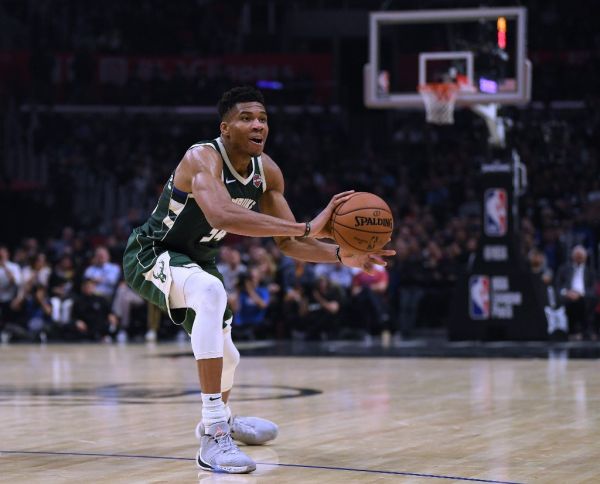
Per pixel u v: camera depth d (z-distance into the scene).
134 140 22.45
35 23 24.88
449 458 4.27
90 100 22.86
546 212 17.03
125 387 7.71
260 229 4.15
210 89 22.95
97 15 25.12
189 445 4.69
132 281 4.62
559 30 23.34
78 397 6.97
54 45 24.73
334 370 9.20
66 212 20.48
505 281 12.93
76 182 21.30
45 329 15.08
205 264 4.73
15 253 18.22
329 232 4.35
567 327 14.06
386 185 20.70
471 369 9.18
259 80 23.00
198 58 23.09
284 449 4.54
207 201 4.20
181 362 10.48
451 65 12.85
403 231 16.19
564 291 14.04
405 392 7.12
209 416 4.15
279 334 14.92
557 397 6.72
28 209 19.86
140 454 4.43
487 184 12.91
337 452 4.45
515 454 4.36
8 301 15.35
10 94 22.56
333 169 21.59
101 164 21.81
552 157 19.81
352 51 25.52
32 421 5.61
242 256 16.58
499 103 12.61
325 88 22.89
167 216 4.48
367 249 4.25
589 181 19.36
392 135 23.77
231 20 25.36
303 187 20.41
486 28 12.74
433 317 15.74
